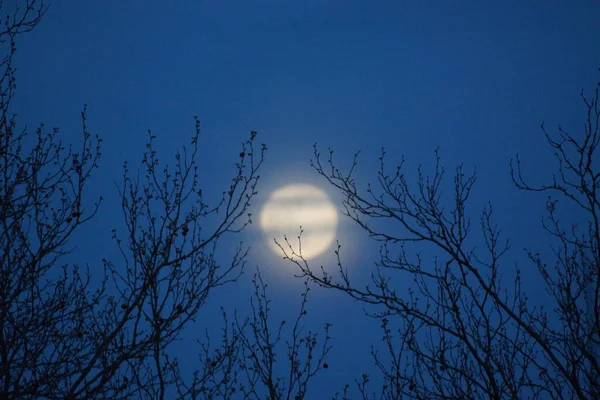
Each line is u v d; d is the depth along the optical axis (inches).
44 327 189.0
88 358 189.0
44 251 188.2
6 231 188.4
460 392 196.5
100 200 200.2
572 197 193.9
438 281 208.5
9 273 184.2
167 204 206.7
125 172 205.6
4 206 189.0
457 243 208.4
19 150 197.9
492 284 203.2
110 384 184.9
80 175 198.7
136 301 190.1
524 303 198.2
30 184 194.2
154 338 187.3
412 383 205.2
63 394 177.0
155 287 197.2
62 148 200.2
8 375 171.2
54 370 180.7
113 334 181.2
